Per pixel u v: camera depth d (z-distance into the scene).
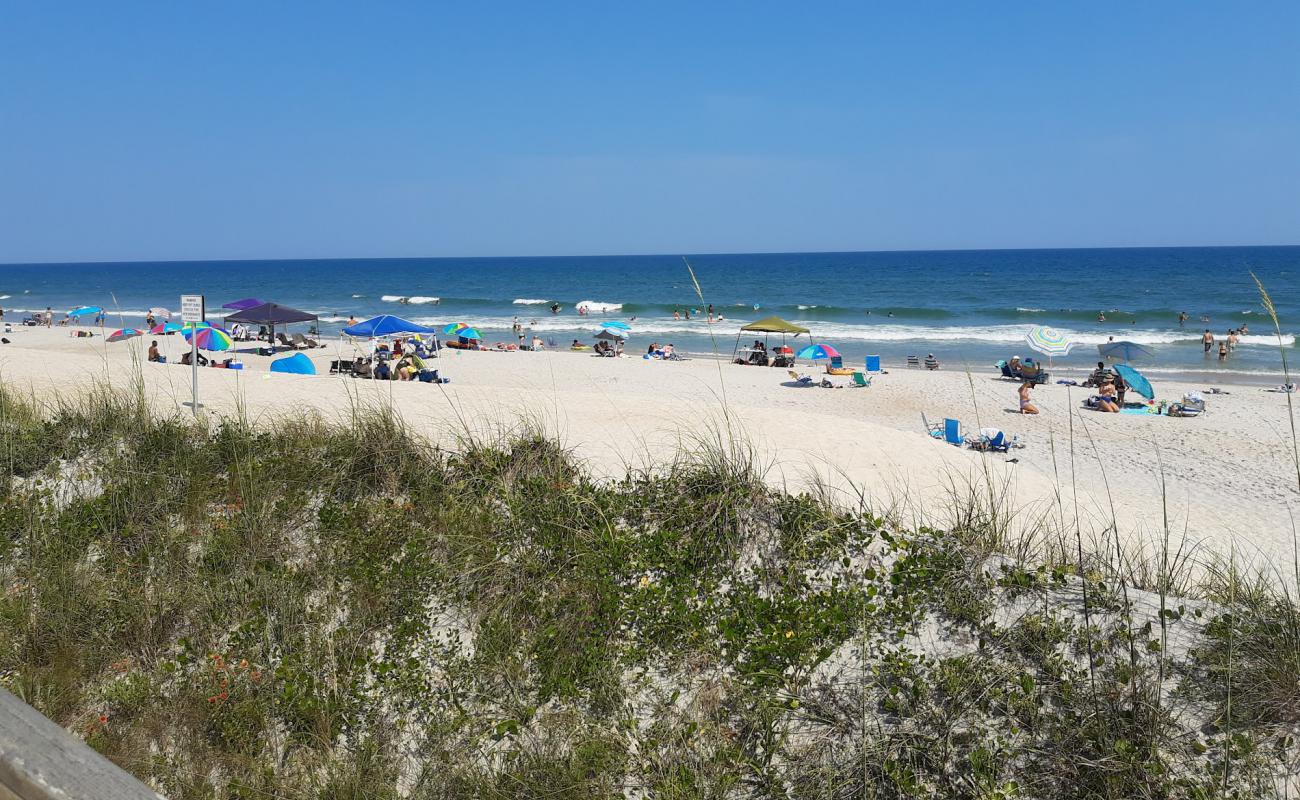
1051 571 4.92
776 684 4.32
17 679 4.62
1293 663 3.82
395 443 6.53
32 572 5.48
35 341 31.41
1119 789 3.46
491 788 3.91
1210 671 3.96
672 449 7.85
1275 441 15.34
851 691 4.26
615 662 4.60
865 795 3.74
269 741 4.33
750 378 23.70
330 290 84.88
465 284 94.25
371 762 4.16
